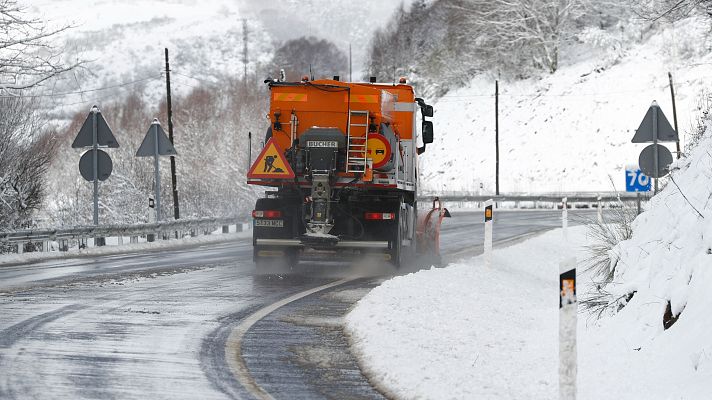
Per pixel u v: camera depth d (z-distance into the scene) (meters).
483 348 25.66
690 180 30.97
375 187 51.25
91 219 112.00
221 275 49.31
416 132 58.31
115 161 132.38
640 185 62.31
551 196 160.00
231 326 31.61
